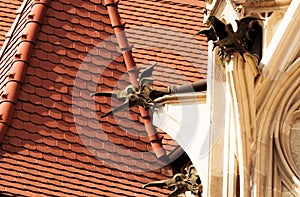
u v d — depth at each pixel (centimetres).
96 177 4294
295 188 3569
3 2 5269
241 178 3588
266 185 3584
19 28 4938
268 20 3781
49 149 4328
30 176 4212
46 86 4525
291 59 3716
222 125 3756
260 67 3706
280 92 3684
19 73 4525
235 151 3631
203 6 5153
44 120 4416
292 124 3656
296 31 3741
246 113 3647
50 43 4666
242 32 3697
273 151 3625
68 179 4247
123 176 4328
